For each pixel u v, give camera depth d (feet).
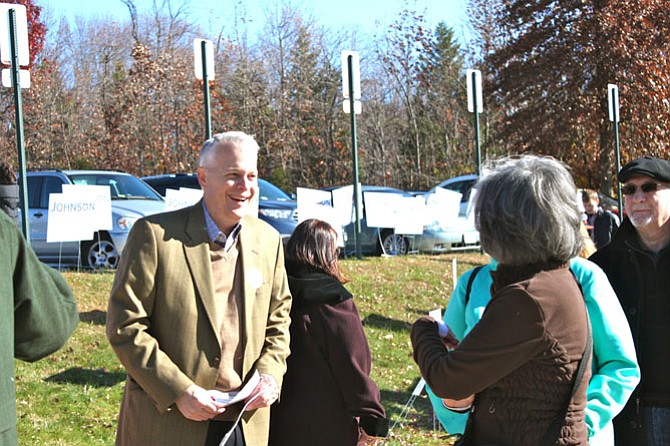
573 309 8.06
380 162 117.70
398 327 30.71
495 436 8.11
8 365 8.56
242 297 11.46
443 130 114.93
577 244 8.23
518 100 82.58
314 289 12.69
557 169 8.38
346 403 12.64
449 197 42.80
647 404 11.28
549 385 7.95
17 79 31.89
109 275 34.91
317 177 114.83
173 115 106.22
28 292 8.93
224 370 11.11
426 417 21.97
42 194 41.78
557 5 78.79
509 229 8.13
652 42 75.92
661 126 75.61
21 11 32.04
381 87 118.93
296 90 114.62
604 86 76.64
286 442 12.67
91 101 123.54
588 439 8.50
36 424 19.21
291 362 12.73
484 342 7.95
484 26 100.01
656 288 11.43
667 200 11.65
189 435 10.82
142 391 11.03
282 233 42.50
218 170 11.44
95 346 25.31
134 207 40.50
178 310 10.94
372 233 49.88
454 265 19.07
